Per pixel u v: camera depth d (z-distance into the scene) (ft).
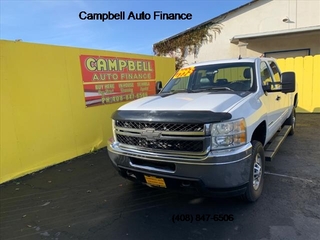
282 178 12.99
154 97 12.19
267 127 12.09
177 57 50.52
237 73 13.17
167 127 8.89
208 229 9.07
